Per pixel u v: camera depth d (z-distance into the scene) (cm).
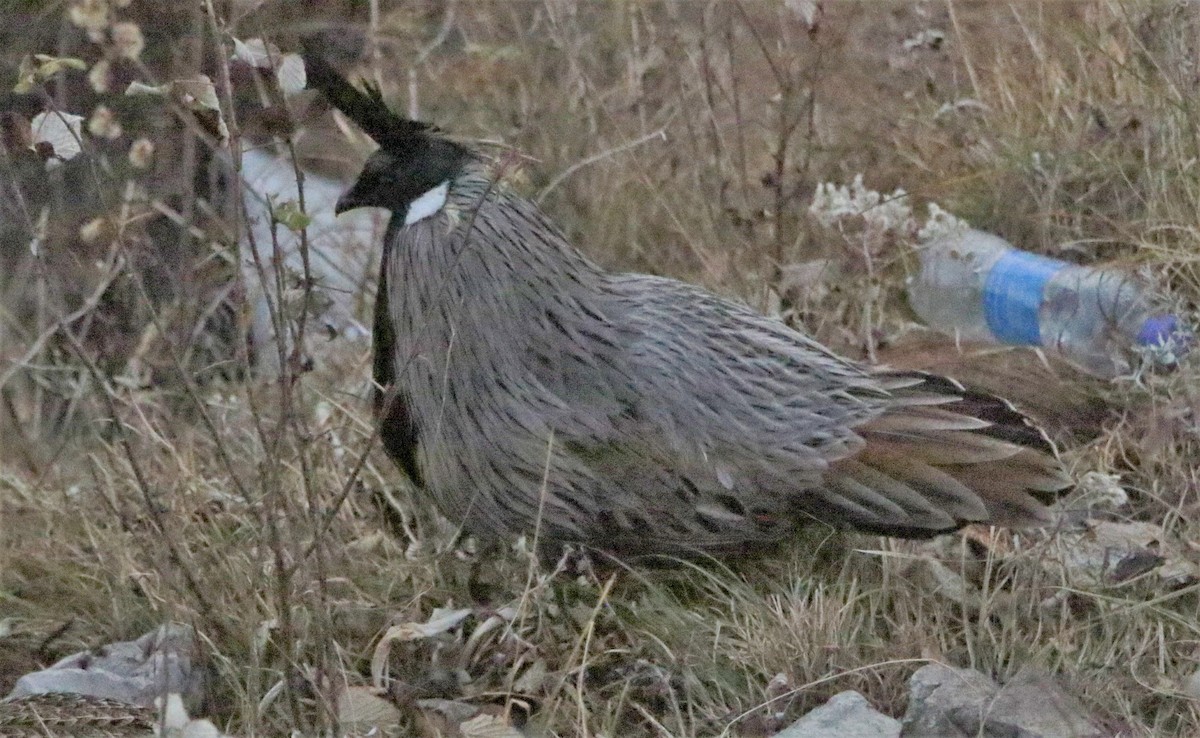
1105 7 1091
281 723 730
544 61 1224
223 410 960
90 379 952
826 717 691
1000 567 787
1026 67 1134
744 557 801
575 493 766
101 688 742
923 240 1028
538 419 762
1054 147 1060
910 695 698
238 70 674
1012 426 775
